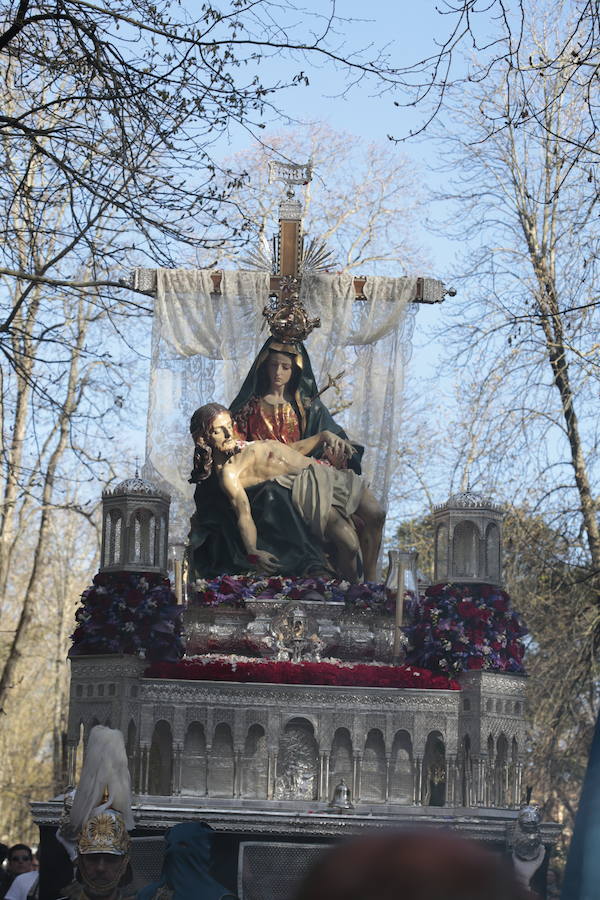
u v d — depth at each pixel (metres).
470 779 14.64
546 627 29.30
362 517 17.20
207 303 18.06
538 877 13.31
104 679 14.37
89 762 11.66
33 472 23.52
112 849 8.48
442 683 14.75
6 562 34.88
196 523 17.11
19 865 16.33
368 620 16.20
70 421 23.52
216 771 14.41
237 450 17.03
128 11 16.06
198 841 8.47
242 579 16.25
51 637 51.25
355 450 17.73
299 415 17.80
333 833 13.18
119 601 14.41
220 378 18.03
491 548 15.58
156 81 15.73
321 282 18.38
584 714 30.05
